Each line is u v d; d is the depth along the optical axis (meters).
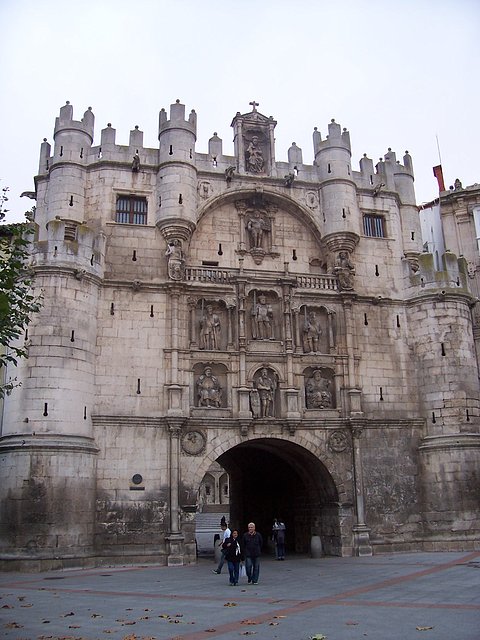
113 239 36.16
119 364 33.81
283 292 36.91
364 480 35.56
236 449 42.12
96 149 37.81
